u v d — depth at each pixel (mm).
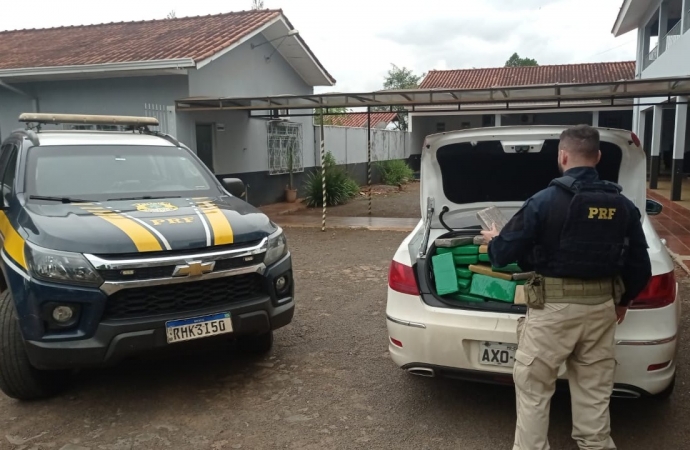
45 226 3809
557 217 2709
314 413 3791
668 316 3174
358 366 4539
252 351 4758
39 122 5402
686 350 4562
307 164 17828
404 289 3590
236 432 3566
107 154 5070
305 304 6207
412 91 10609
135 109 12258
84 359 3535
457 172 4441
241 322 3934
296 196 16516
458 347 3375
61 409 3902
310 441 3447
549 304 2750
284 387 4191
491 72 31188
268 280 4109
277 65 15531
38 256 3582
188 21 15062
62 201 4398
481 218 3764
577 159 2797
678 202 14258
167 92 11992
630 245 2736
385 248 9438
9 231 4090
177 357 4789
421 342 3473
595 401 2854
